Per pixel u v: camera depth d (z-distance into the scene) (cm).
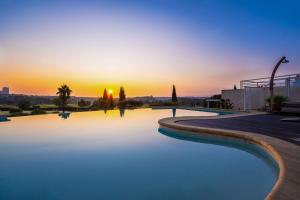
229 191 377
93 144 777
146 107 2894
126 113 2109
